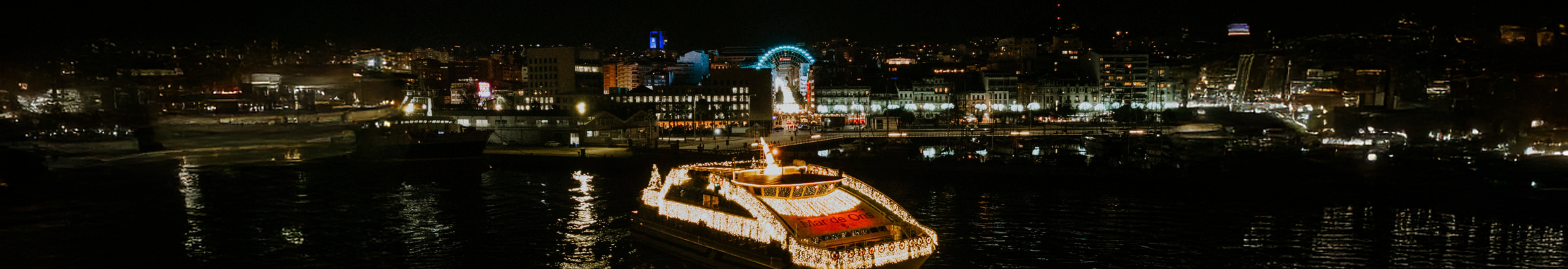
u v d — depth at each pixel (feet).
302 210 311.88
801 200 181.27
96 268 226.99
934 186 388.78
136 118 414.62
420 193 358.64
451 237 260.42
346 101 463.83
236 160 431.84
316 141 449.48
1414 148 466.29
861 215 184.03
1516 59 474.49
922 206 322.14
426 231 269.44
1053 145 648.38
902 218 184.03
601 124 617.62
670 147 549.13
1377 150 463.01
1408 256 236.02
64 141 404.77
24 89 405.59
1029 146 630.33
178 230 272.51
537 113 615.98
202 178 390.01
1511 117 465.88
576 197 344.08
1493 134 470.80
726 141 619.26
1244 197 336.90
